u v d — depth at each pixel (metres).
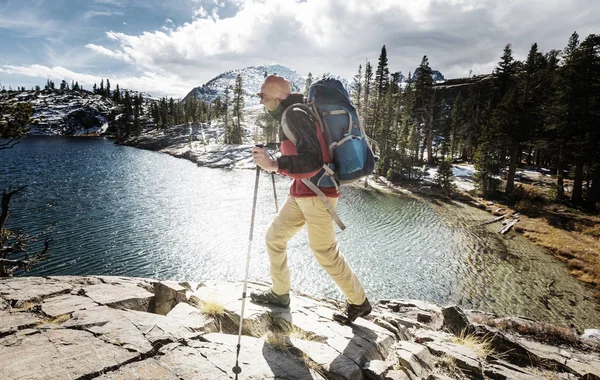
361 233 35.47
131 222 39.03
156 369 2.01
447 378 2.66
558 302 21.91
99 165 79.88
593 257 27.91
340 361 2.44
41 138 159.50
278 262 3.13
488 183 49.41
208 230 37.03
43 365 1.90
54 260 28.41
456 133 79.19
